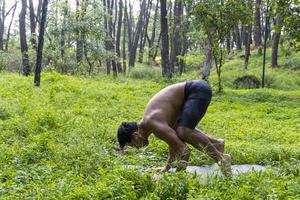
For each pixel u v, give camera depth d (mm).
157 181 5797
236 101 19125
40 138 9086
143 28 50969
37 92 16297
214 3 21000
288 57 35812
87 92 17141
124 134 6531
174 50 37562
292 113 16672
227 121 14547
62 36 26984
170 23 27422
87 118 12750
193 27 23422
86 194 5512
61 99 15359
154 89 20188
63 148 8500
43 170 7062
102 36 28078
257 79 29297
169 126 6426
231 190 5465
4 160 7820
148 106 6504
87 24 27078
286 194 5434
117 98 16984
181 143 6297
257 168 8516
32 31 30500
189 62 38312
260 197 5359
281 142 12070
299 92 22609
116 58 29688
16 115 12062
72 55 28641
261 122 14844
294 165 7477
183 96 6543
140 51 49656
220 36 21562
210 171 7266
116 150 8727
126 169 6125
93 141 9727
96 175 6688
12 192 5773
